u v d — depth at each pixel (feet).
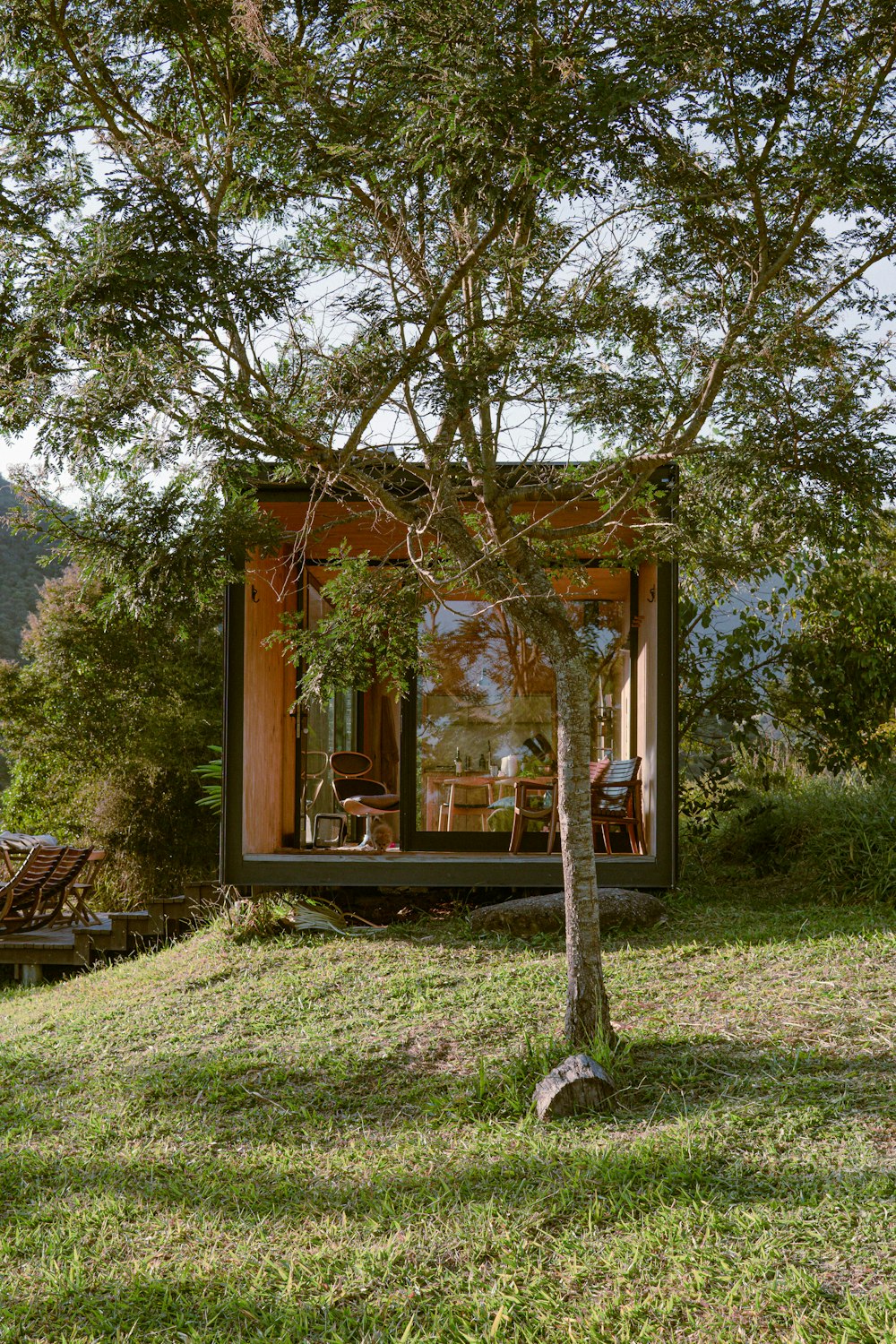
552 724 32.35
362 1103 15.25
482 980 20.35
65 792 68.13
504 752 32.22
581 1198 11.50
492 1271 10.32
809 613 33.96
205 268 13.44
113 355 14.07
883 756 32.96
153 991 22.63
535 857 26.43
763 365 16.99
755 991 17.87
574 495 17.03
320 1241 11.39
